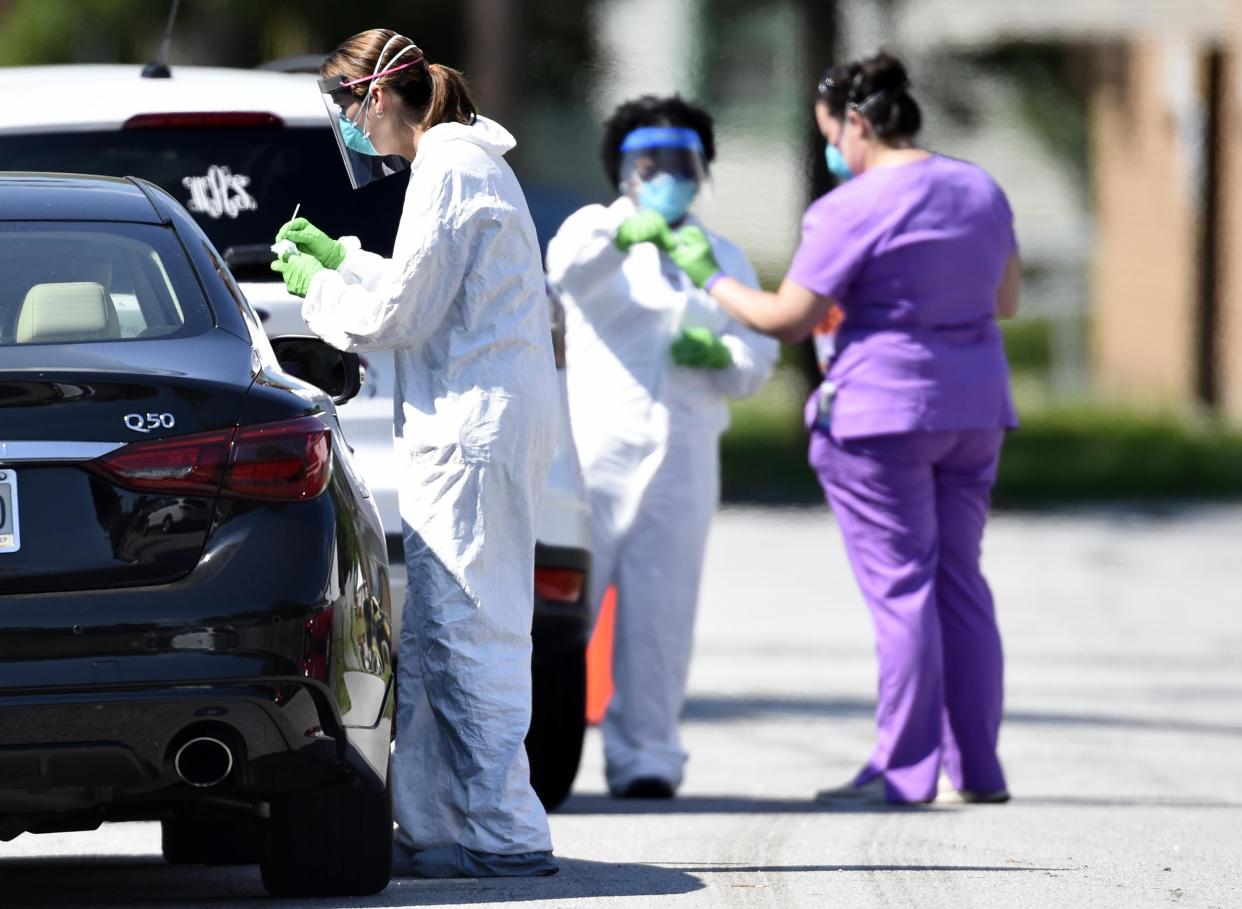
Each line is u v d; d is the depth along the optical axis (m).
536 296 21.38
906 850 23.94
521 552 21.42
